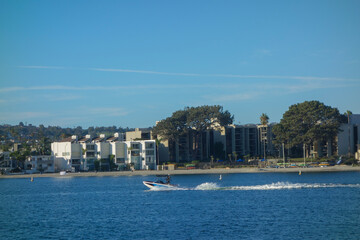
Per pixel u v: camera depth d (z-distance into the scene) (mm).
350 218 78125
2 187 165500
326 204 93062
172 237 67312
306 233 67688
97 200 113000
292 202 96688
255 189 120938
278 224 74438
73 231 73938
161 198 110125
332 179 153750
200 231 70688
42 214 93250
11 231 75688
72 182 179500
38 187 160750
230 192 116688
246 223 75812
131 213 89438
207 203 99000
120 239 67062
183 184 150500
